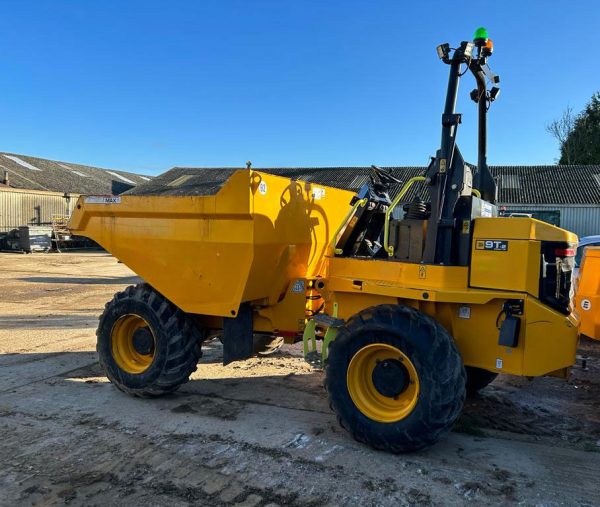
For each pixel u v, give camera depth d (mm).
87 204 4918
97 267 20359
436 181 3869
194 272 4531
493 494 3205
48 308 10500
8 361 6297
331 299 4578
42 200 35906
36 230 29094
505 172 28391
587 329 5559
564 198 24234
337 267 4285
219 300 4477
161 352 4734
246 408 4688
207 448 3844
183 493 3225
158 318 4715
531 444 3973
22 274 17562
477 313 3766
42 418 4445
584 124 41781
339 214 5473
